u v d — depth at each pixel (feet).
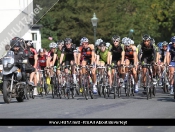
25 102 88.53
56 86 101.76
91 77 98.43
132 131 53.11
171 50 98.02
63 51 101.76
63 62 107.76
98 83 99.91
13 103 86.28
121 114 66.39
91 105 80.02
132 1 297.12
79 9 276.41
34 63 104.17
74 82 97.81
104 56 102.78
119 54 99.19
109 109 73.05
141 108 74.28
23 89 87.25
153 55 98.43
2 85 87.35
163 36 326.24
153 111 69.97
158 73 116.78
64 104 82.74
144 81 92.48
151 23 300.20
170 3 308.40
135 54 98.63
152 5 309.01
